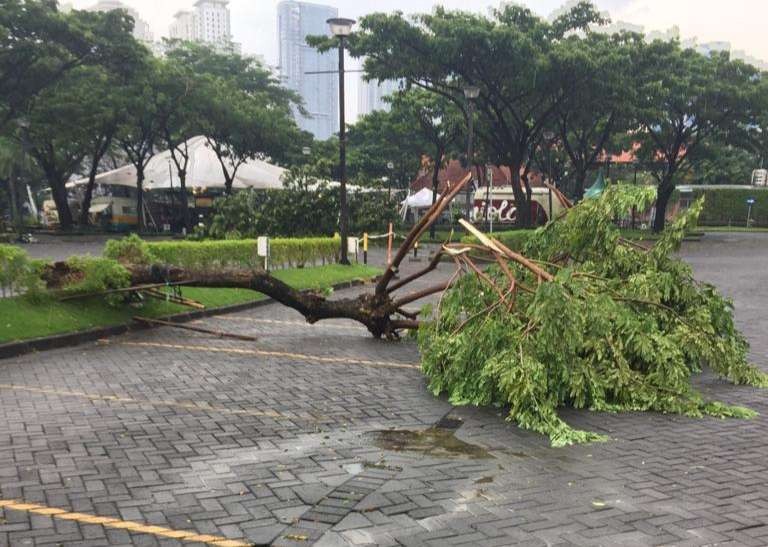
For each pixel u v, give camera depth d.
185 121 39.12
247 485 4.71
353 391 7.44
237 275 10.46
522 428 6.14
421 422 6.31
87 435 5.76
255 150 42.31
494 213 49.59
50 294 10.55
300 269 19.16
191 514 4.23
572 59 25.91
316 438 5.79
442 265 25.19
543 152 46.62
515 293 7.40
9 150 33.66
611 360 6.97
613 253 8.27
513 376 6.22
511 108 30.61
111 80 34.53
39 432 5.82
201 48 52.62
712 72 39.50
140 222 41.97
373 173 51.16
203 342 10.26
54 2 29.08
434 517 4.21
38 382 7.57
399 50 26.83
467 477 4.89
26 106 34.19
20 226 33.53
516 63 26.31
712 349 7.56
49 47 28.59
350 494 4.55
